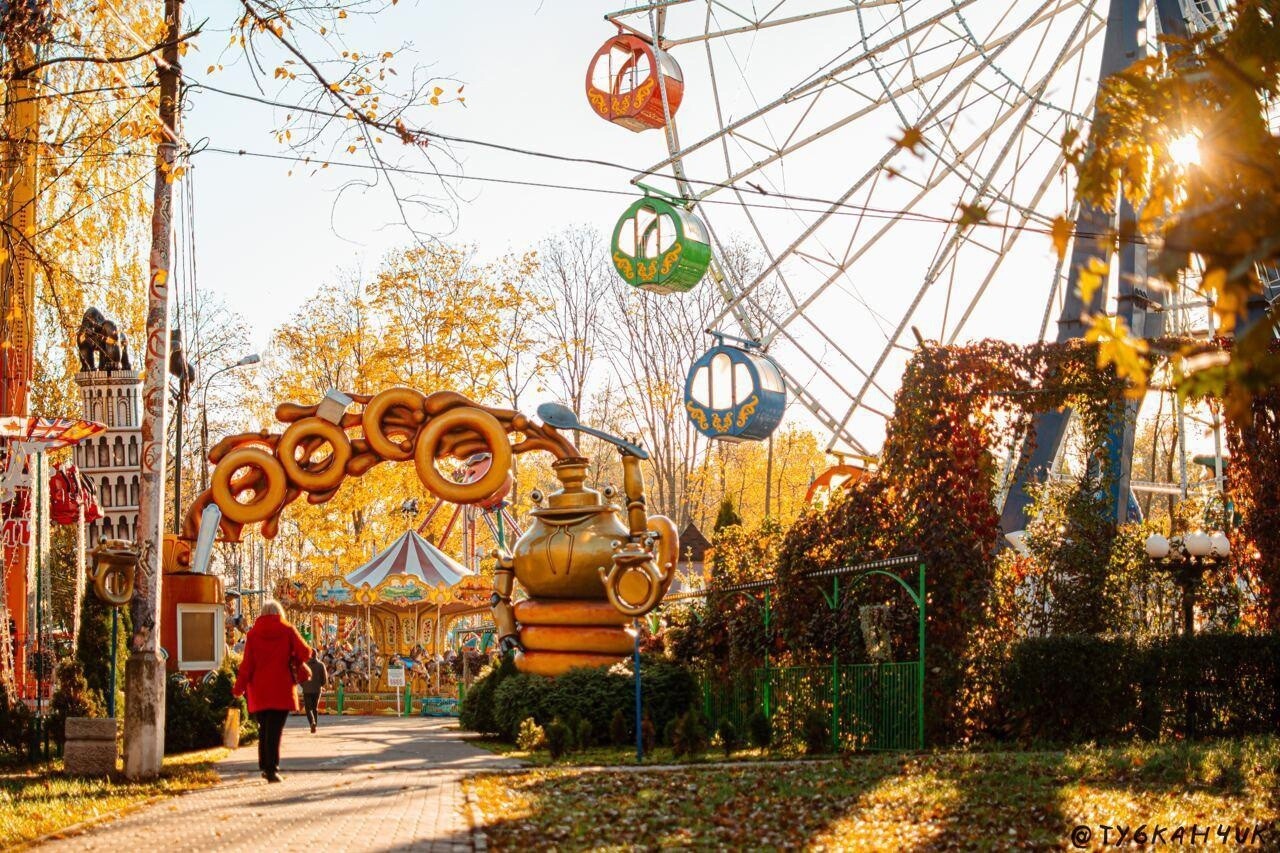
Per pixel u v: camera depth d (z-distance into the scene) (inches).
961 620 805.2
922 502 830.5
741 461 3083.2
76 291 815.7
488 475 891.4
